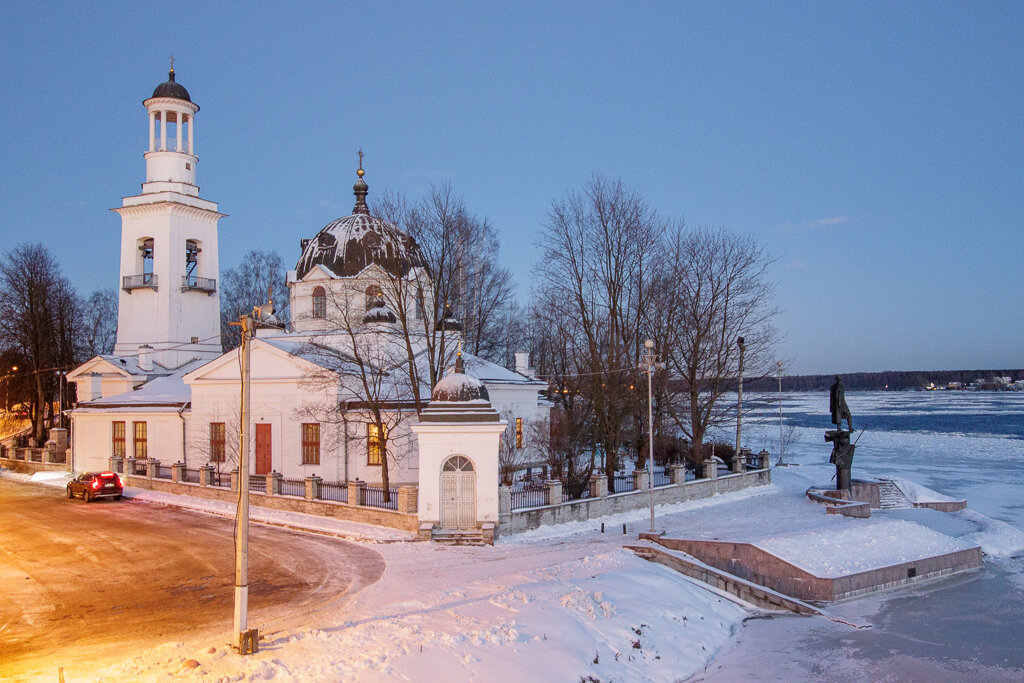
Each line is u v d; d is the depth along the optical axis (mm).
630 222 49312
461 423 33500
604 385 46781
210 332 64875
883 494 48188
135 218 63062
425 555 30406
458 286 50781
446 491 33750
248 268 91062
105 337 101750
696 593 27953
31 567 28797
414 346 49219
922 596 29859
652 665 21531
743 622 27062
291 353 45688
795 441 97125
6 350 74938
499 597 23250
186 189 63031
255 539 33469
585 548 32094
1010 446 94625
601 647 21344
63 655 19234
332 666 17250
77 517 39062
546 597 23516
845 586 29391
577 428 49094
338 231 50781
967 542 34875
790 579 29656
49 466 58812
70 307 79938
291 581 26625
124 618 22562
